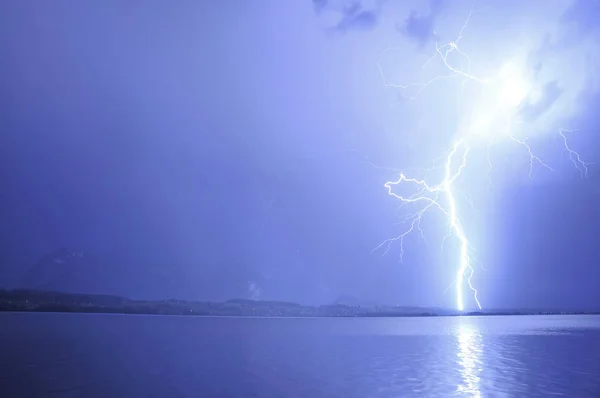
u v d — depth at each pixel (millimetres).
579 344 30406
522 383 14688
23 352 22062
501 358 22016
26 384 13703
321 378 15562
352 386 14070
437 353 24281
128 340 30344
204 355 22531
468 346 28828
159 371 16734
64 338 30344
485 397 12414
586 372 17094
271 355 23078
